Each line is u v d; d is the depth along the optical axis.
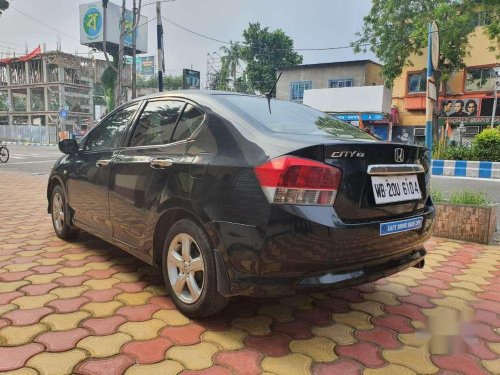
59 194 4.54
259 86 40.97
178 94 3.23
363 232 2.38
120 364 2.21
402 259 2.80
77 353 2.29
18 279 3.39
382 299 3.21
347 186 2.35
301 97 27.98
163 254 2.92
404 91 24.38
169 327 2.63
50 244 4.46
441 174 13.63
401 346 2.50
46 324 2.62
